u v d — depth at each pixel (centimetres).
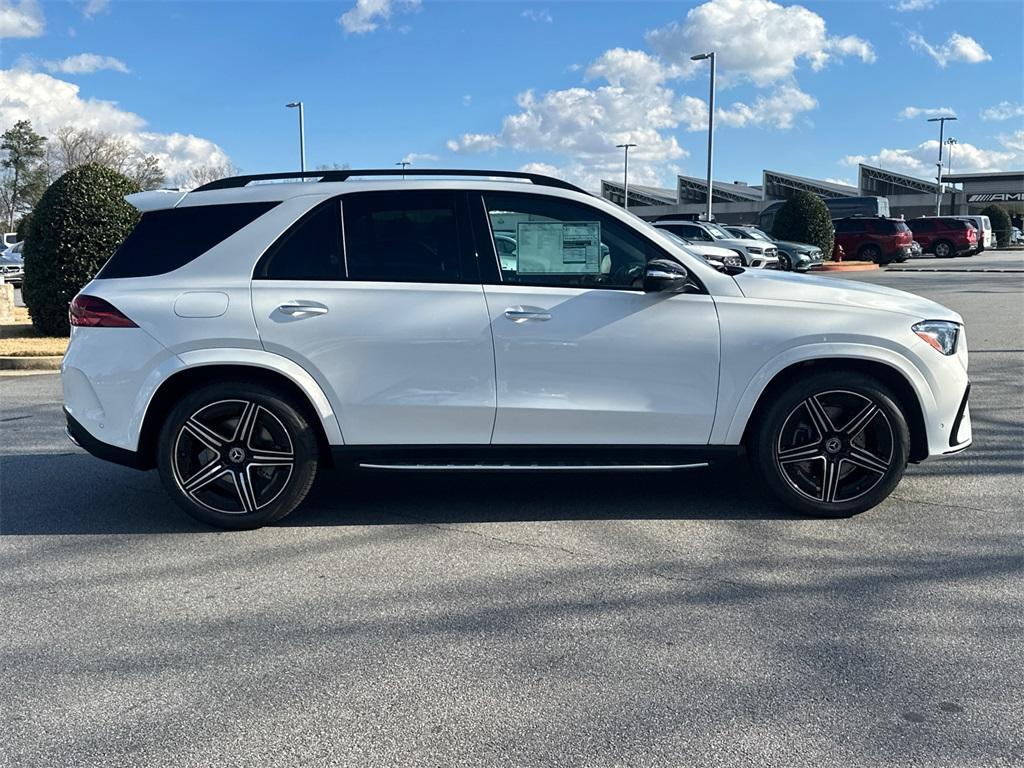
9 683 320
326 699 305
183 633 358
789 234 3144
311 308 455
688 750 273
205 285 461
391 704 302
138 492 559
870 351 462
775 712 293
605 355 460
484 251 466
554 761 268
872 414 470
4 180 7400
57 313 1316
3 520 503
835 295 475
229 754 274
